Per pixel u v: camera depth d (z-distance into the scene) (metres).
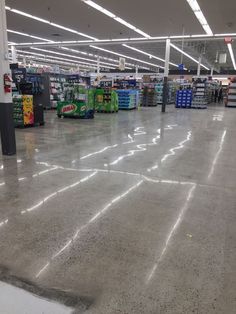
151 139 6.52
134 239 2.29
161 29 12.42
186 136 7.04
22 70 9.66
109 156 4.87
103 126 8.41
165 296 1.69
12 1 9.16
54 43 16.89
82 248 2.15
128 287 1.76
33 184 3.45
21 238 2.27
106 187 3.41
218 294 1.71
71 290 1.73
